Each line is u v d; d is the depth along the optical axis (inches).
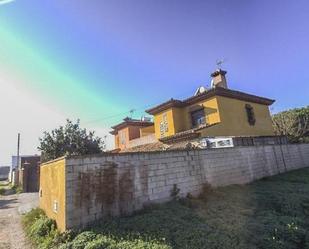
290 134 1154.0
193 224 286.7
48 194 377.7
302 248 267.4
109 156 323.3
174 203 365.1
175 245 235.1
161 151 389.4
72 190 285.0
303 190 467.5
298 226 305.4
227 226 291.0
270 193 443.2
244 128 849.5
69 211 278.5
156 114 979.3
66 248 238.4
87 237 249.3
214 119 792.9
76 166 293.3
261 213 353.1
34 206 565.9
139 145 1082.1
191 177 422.6
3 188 1079.6
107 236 247.9
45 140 816.3
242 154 568.1
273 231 284.8
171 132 891.4
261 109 962.1
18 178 1175.0
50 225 319.3
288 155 737.0
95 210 297.0
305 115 1178.0
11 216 473.1
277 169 669.3
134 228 264.1
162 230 260.2
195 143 738.2
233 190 462.0
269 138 832.9
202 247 236.7
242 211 354.0
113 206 312.7
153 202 355.6
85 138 845.2
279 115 1282.0
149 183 358.6
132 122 1315.2
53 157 789.2
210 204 377.7
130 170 340.5
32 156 1546.5
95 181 304.0
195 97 850.1
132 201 332.2
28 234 331.9
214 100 802.2
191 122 879.7
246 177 553.9
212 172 469.4
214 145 684.1
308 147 843.4
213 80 962.7
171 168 395.2
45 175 415.5
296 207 378.6
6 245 298.8
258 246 258.4
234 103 849.5
